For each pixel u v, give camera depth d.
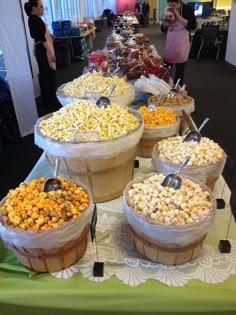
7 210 0.84
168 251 0.83
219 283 0.82
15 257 0.92
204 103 4.47
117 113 1.21
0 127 3.33
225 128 3.61
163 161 1.11
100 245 0.96
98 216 1.10
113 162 1.08
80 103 1.28
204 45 7.11
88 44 8.00
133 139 1.10
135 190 0.92
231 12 6.44
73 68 6.59
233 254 0.92
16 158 3.12
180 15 3.94
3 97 3.29
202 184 0.97
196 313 0.82
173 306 0.81
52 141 1.06
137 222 0.82
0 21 2.92
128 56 2.77
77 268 0.88
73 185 0.96
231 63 6.49
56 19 6.96
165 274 0.85
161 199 0.85
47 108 4.47
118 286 0.82
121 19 6.07
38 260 0.82
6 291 0.82
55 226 0.78
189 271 0.86
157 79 2.12
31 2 3.83
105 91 1.64
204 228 0.80
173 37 4.03
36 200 0.85
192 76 5.98
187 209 0.82
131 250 0.94
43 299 0.82
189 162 1.08
